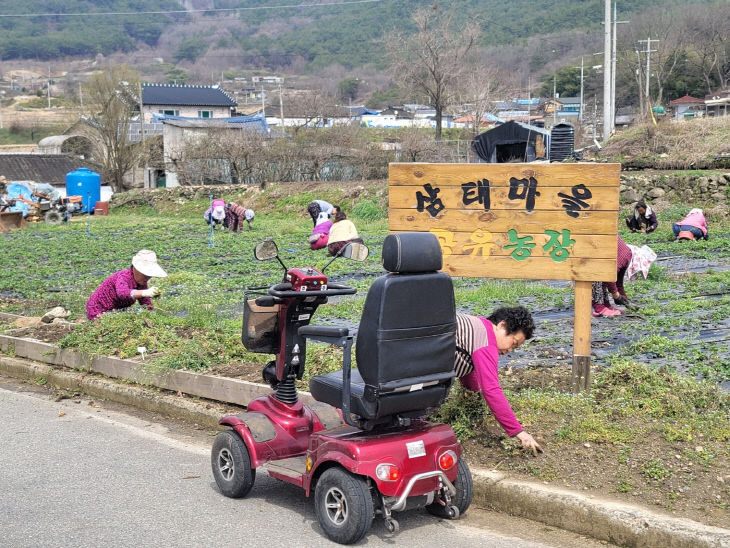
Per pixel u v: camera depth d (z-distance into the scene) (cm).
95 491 584
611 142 3372
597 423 589
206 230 2925
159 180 5456
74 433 733
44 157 5275
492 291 1290
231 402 769
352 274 1642
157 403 812
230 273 1703
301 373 570
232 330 975
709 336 939
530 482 538
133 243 2433
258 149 4281
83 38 19262
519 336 541
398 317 470
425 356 484
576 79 10125
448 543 491
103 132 5172
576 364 670
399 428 505
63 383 909
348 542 483
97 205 4156
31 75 17150
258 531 512
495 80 6588
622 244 1064
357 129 4659
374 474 469
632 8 12206
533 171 671
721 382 729
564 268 671
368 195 3288
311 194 3506
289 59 16812
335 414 591
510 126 3625
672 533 456
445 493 512
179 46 19725
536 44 11756
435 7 5253
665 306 1140
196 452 682
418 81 5241
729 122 3155
